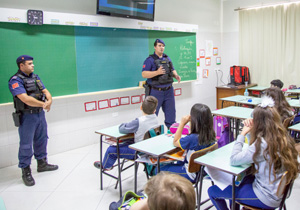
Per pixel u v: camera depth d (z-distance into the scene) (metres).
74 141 4.30
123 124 2.73
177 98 5.88
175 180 0.98
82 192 2.95
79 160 3.85
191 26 5.71
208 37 6.52
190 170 2.07
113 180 3.21
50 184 3.15
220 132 3.75
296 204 2.57
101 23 4.20
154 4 4.75
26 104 3.15
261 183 1.74
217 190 1.99
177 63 5.59
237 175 1.73
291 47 5.83
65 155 4.04
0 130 3.57
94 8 4.27
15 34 3.46
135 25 4.66
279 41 5.96
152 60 4.24
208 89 6.68
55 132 4.07
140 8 4.54
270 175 1.69
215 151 2.16
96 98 4.47
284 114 2.89
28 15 3.45
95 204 2.71
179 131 2.35
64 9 3.94
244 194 1.80
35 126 3.27
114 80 4.56
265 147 1.69
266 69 6.23
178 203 0.91
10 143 3.67
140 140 2.72
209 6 6.46
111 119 4.73
